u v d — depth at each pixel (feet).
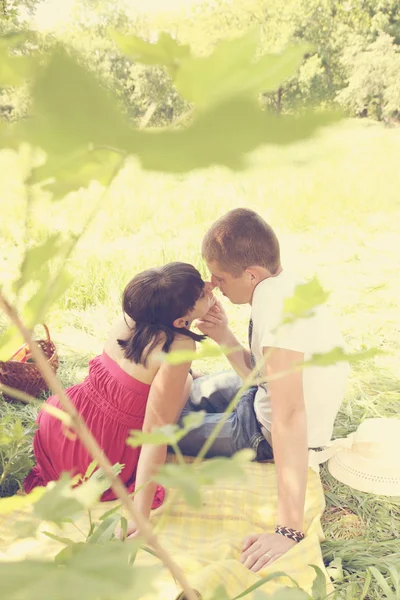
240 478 1.08
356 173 17.79
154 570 0.85
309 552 6.43
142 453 6.81
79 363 12.50
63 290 1.17
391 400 10.81
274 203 21.59
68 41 0.63
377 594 6.56
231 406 1.40
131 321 7.73
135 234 19.51
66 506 1.28
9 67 0.70
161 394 6.78
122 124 0.59
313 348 6.77
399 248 19.22
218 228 7.27
